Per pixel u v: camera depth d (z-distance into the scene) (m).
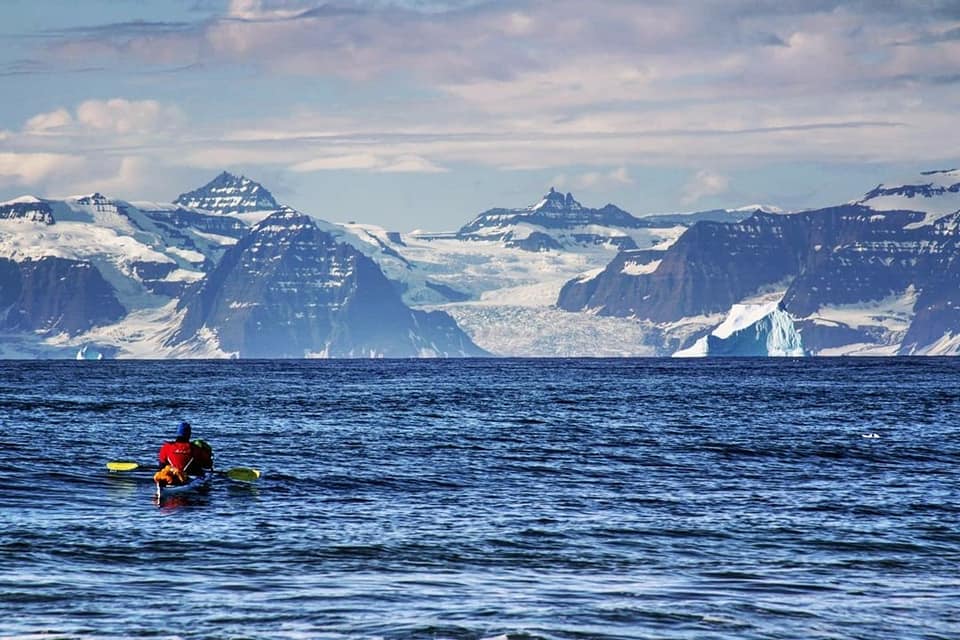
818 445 97.12
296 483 69.75
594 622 38.75
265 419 126.94
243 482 69.69
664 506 62.00
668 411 146.25
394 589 42.91
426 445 95.06
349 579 44.38
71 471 73.25
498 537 52.66
